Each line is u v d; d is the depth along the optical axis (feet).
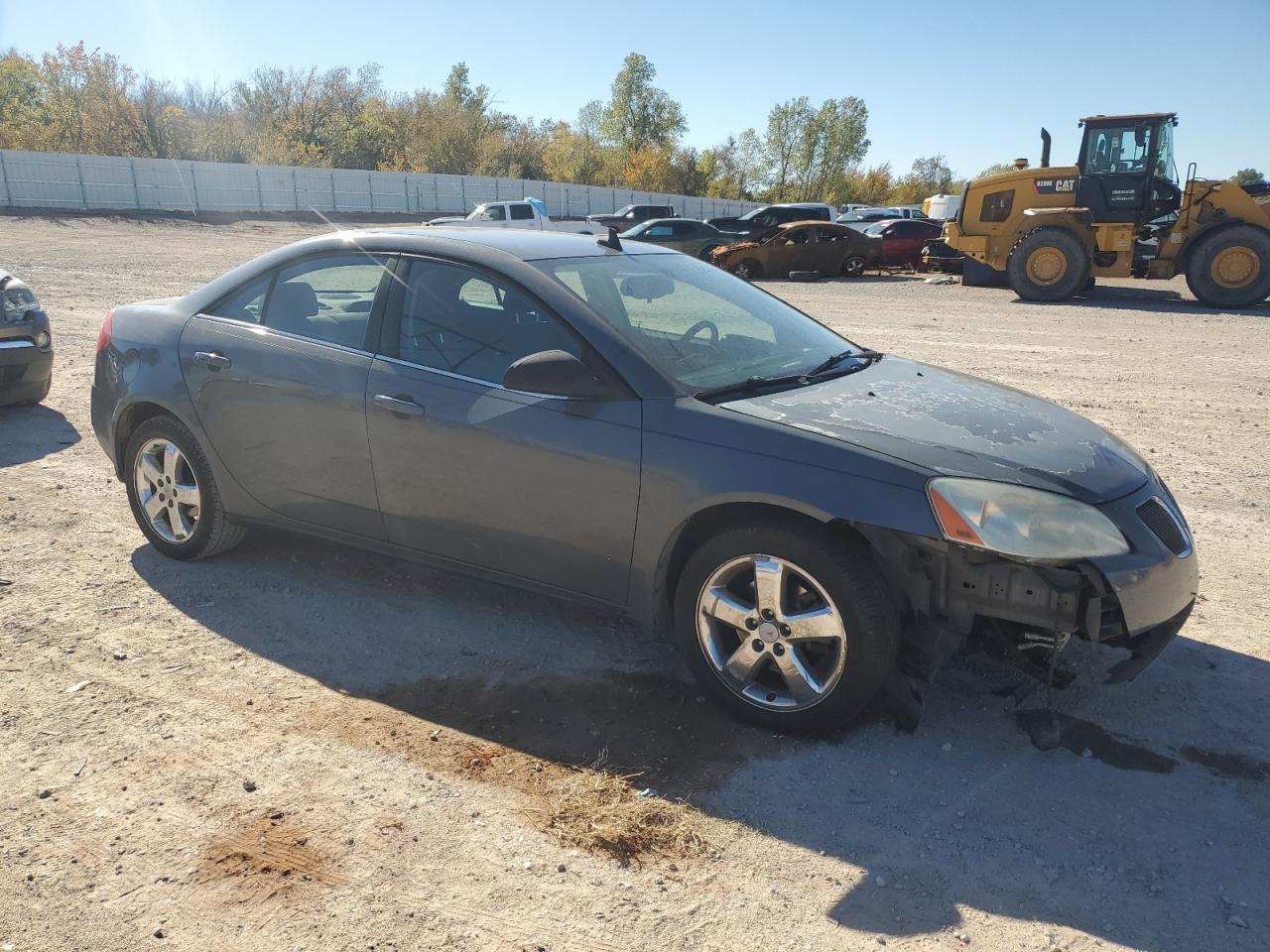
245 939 7.28
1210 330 44.24
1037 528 9.05
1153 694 11.15
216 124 168.45
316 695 10.93
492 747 9.95
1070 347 38.63
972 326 45.39
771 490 9.55
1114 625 9.32
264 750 9.80
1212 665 11.86
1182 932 7.48
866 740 10.12
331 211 153.99
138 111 157.89
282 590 13.70
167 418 14.07
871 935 7.45
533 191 181.06
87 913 7.50
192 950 7.15
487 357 11.42
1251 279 52.90
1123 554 9.20
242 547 15.20
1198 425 24.89
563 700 10.91
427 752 9.84
